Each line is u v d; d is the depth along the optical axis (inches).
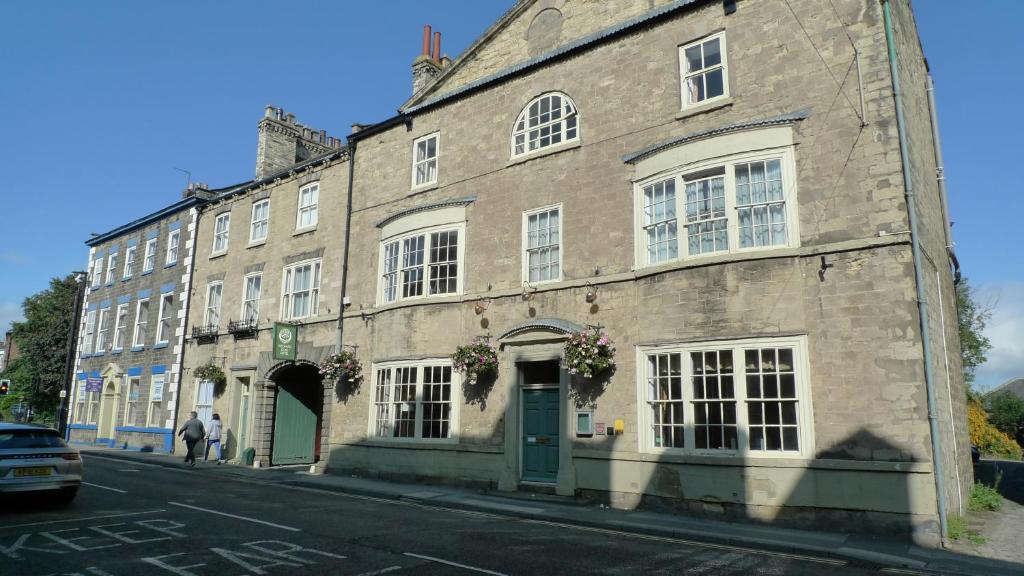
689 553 343.9
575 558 319.9
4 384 1069.1
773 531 402.9
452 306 637.9
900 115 430.6
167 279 1062.4
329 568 288.0
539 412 573.0
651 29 558.6
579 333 522.6
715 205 486.0
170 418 963.3
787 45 483.5
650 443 490.9
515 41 661.3
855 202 435.8
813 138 458.6
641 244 523.8
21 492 417.4
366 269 737.0
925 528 378.0
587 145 577.0
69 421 1231.5
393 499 546.3
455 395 617.3
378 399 685.3
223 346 906.7
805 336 434.6
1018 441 1865.2
